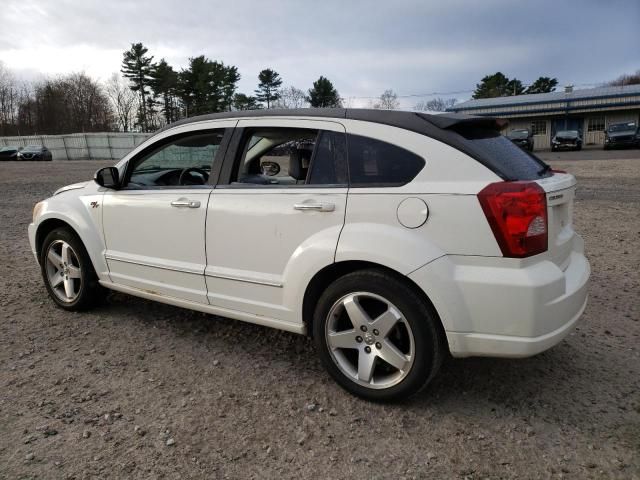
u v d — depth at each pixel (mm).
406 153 2938
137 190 4062
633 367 3543
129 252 4090
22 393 3211
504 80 78750
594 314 4504
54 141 53031
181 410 3041
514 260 2662
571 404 3096
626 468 2535
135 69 78938
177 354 3781
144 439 2762
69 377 3422
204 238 3615
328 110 3314
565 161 24734
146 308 4719
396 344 3020
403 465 2574
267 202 3326
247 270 3445
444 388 3285
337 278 3166
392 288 2881
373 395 3057
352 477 2492
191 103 72438
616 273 5703
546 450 2676
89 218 4312
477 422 2926
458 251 2742
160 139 4031
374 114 3143
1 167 31391
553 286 2717
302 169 3332
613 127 35188
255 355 3777
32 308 4730
